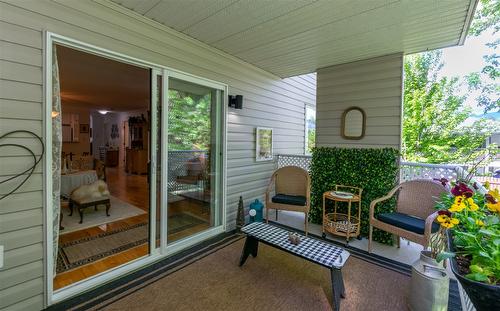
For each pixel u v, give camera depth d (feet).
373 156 11.53
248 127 13.34
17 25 5.82
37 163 6.18
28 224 6.08
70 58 11.91
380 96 11.55
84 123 31.65
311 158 14.55
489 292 2.73
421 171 11.73
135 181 24.32
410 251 10.15
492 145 20.34
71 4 6.68
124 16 7.81
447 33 9.23
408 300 6.61
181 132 9.94
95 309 6.32
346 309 6.50
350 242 11.05
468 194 4.57
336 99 12.90
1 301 5.74
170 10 7.93
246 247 8.71
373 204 9.95
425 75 24.84
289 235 7.89
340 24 8.66
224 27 9.04
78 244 9.90
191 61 9.98
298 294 7.10
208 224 11.51
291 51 11.25
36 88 6.13
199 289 7.25
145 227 11.85
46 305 6.34
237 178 12.75
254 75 13.52
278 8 7.72
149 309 6.37
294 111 17.69
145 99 24.36
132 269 8.24
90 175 15.79
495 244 3.06
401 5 7.40
